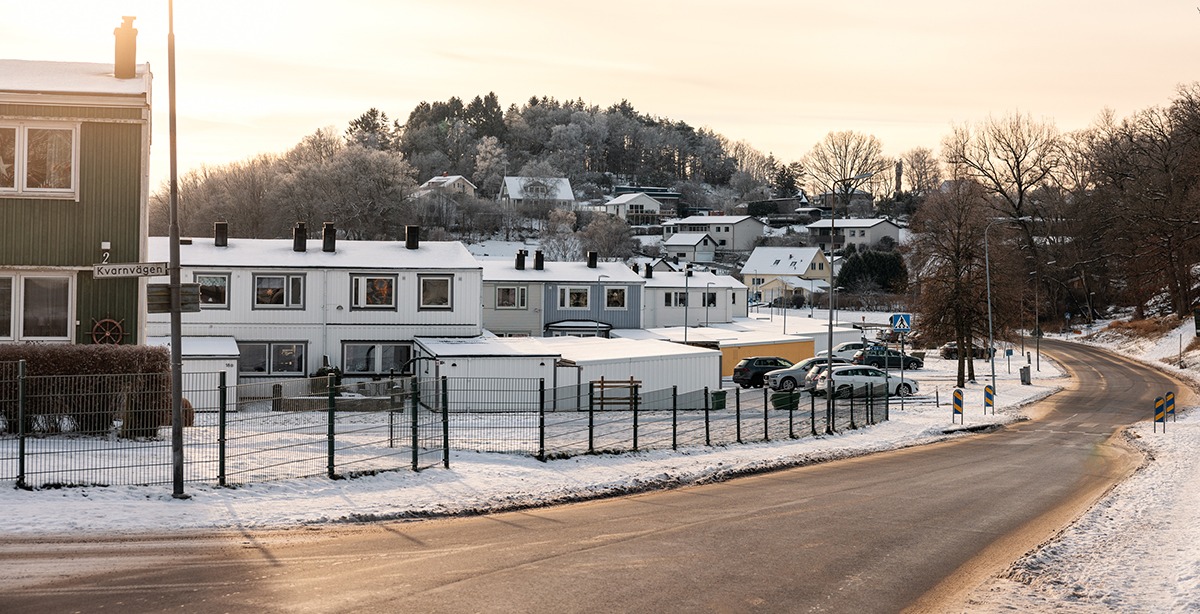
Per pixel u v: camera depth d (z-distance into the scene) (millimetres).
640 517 17922
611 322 67625
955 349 82000
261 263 45688
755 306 115750
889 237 157125
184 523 15555
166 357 22953
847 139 187750
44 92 26516
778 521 17828
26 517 15188
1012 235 100000
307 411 25562
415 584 12336
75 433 19250
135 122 27234
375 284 46781
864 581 13430
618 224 150000
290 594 11672
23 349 21781
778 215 191875
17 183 26625
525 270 68125
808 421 37062
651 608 11562
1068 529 17641
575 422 33656
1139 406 51844
